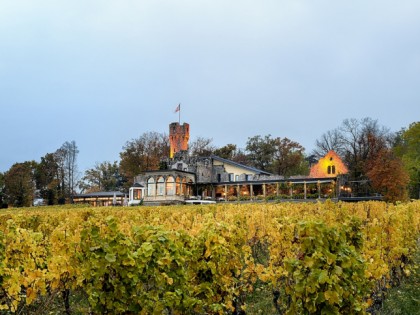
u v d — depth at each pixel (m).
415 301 8.28
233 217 10.59
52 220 14.96
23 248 6.75
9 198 79.31
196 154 106.81
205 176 68.38
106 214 19.05
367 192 57.00
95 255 4.35
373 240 7.86
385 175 51.22
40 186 95.06
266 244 15.06
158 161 93.94
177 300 4.92
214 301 5.98
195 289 5.71
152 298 4.78
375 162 54.25
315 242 4.77
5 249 6.60
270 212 16.91
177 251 5.18
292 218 8.59
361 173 68.06
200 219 12.73
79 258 5.08
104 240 4.49
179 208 24.81
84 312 7.54
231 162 68.81
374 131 73.19
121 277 4.52
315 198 56.53
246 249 7.27
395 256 9.12
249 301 8.66
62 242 5.95
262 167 103.62
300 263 4.84
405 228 10.60
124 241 4.53
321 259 4.61
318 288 4.55
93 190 107.62
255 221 13.89
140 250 4.66
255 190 65.94
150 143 96.62
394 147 85.19
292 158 97.69
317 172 77.00
